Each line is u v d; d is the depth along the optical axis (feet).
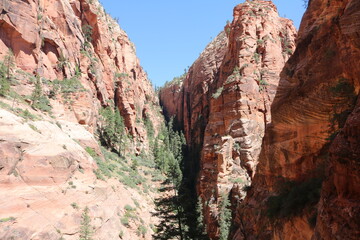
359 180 18.28
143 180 198.90
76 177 119.55
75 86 195.72
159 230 79.10
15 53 164.55
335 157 21.35
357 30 33.12
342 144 20.92
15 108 124.16
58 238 90.74
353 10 33.99
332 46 47.85
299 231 40.22
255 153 169.89
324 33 53.67
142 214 146.92
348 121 21.13
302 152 52.54
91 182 126.82
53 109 163.63
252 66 201.98
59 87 184.24
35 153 105.50
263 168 79.66
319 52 52.54
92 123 196.44
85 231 97.45
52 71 190.60
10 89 141.49
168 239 79.61
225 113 189.88
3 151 94.17
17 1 167.43
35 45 175.32
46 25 196.03
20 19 166.20
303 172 51.67
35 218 89.30
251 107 184.14
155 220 151.64
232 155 171.42
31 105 146.10
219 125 190.60
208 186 171.42
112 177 156.15
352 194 19.15
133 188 168.14
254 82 193.26
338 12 48.42
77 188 113.80
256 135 178.09
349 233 17.42
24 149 102.58
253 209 81.15
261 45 213.05
